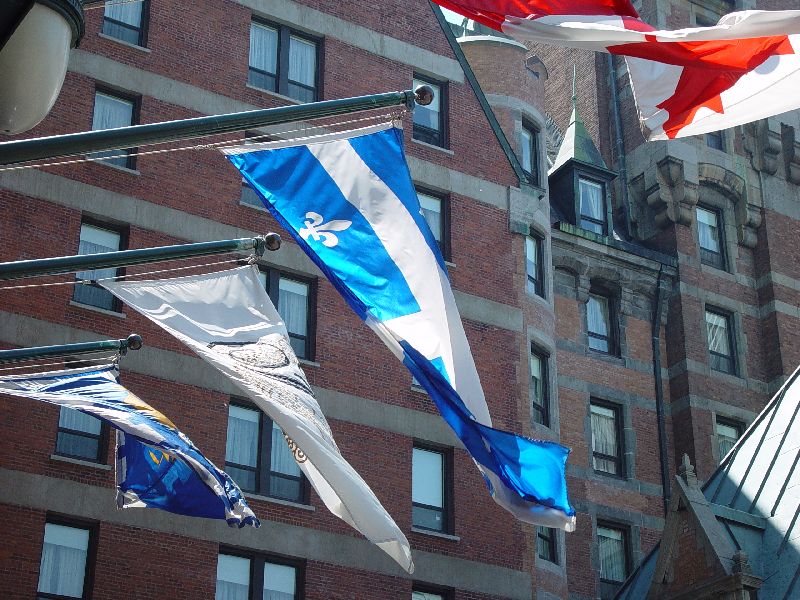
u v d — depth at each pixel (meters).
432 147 35.94
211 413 29.59
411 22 37.16
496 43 40.62
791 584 28.62
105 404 17.94
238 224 31.91
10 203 29.27
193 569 28.02
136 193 30.97
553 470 16.28
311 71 35.06
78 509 27.27
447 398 15.98
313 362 31.42
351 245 16.39
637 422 41.44
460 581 31.19
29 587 26.12
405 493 31.31
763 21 14.79
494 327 34.75
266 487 29.86
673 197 45.50
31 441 27.33
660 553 30.77
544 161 40.06
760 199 47.19
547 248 38.25
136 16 33.00
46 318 28.59
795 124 48.69
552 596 32.94
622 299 43.16
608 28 14.85
